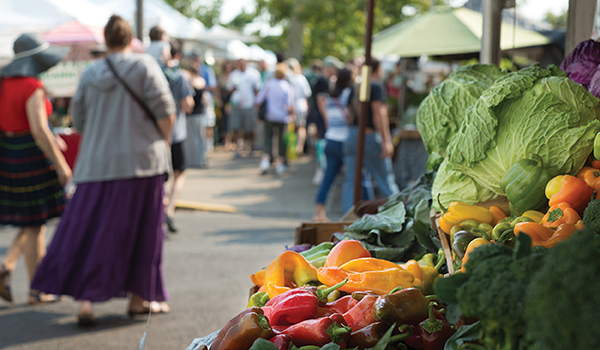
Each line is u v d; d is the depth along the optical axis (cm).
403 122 887
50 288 395
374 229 233
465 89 226
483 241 161
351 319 161
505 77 202
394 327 153
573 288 97
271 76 1249
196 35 1060
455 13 888
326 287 180
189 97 677
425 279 192
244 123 1434
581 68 240
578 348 95
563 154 186
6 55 733
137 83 394
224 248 642
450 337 144
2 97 443
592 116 192
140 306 441
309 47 2491
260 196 966
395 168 866
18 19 738
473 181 206
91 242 392
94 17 793
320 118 990
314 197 952
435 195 219
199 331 409
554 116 188
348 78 647
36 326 427
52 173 464
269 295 187
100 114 395
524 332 110
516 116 193
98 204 393
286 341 154
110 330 417
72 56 802
